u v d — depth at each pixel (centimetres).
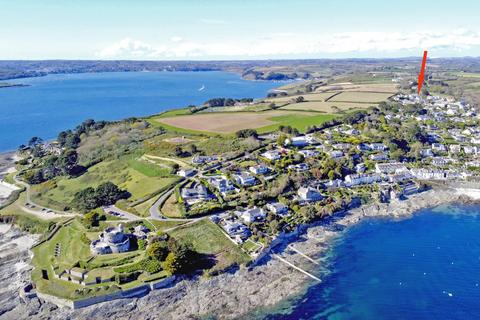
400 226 16250
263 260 13588
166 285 12162
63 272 12600
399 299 11644
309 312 11206
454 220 16750
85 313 11238
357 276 12788
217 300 11775
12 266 13625
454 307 11256
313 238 15188
